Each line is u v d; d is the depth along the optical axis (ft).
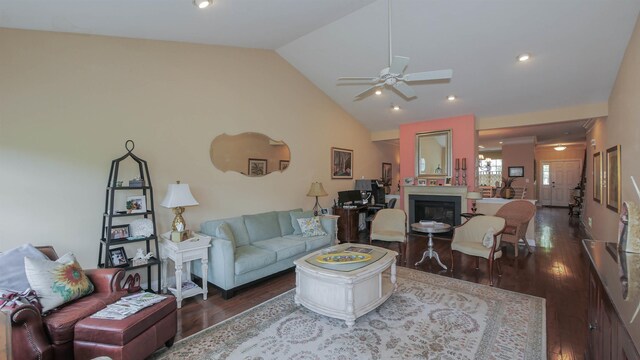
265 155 15.89
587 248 7.75
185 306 10.33
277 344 7.98
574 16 10.89
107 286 8.29
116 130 10.73
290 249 13.29
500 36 12.45
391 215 16.21
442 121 20.67
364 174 23.98
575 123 21.81
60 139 9.61
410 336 8.29
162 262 11.34
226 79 14.08
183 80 12.55
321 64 16.76
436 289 11.56
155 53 11.72
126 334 6.47
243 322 9.16
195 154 12.96
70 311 7.00
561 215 31.12
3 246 8.70
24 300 6.57
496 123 19.40
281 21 11.45
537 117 17.94
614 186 14.03
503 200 18.97
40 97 9.25
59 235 9.61
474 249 12.69
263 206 15.83
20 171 8.96
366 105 20.57
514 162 31.94
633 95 11.05
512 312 9.61
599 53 12.41
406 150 22.40
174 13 9.21
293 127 17.52
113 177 10.36
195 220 12.99
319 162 19.47
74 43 9.86
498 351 7.57
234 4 9.21
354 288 8.97
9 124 8.77
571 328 8.66
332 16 11.96
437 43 13.38
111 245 10.31
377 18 12.45
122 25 9.66
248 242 13.71
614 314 4.36
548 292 11.20
